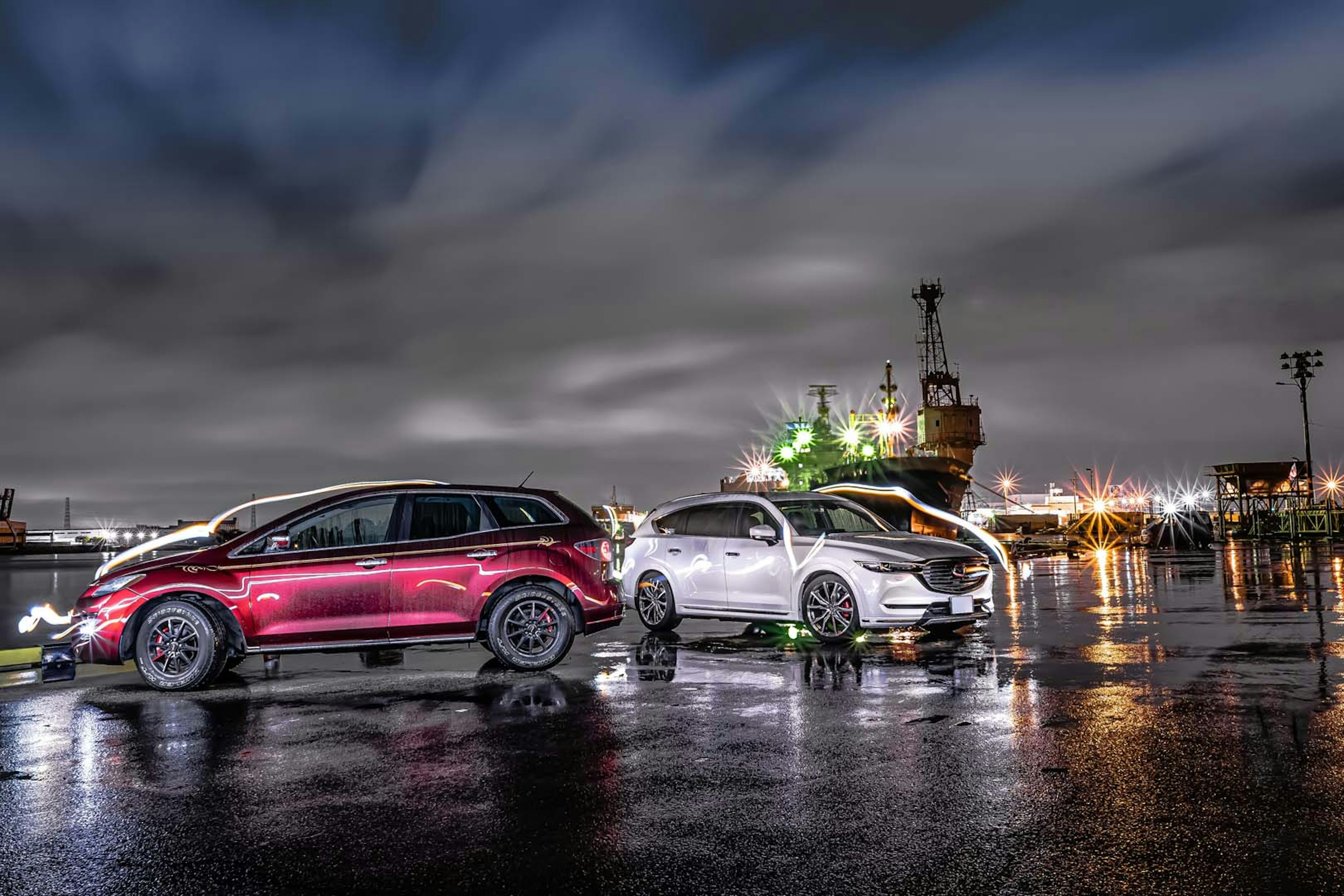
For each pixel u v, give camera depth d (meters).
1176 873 3.95
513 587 9.73
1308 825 4.50
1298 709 7.11
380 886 3.97
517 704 7.85
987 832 4.49
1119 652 10.31
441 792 5.31
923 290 109.31
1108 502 99.06
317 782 5.56
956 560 11.57
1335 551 41.59
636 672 9.46
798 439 88.25
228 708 7.95
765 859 4.19
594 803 5.04
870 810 4.84
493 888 3.93
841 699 7.82
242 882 4.04
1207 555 41.25
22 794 5.39
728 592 12.64
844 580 11.58
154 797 5.30
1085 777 5.38
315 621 9.30
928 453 104.19
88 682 9.55
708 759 5.92
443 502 9.86
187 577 9.12
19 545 174.38
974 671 9.20
